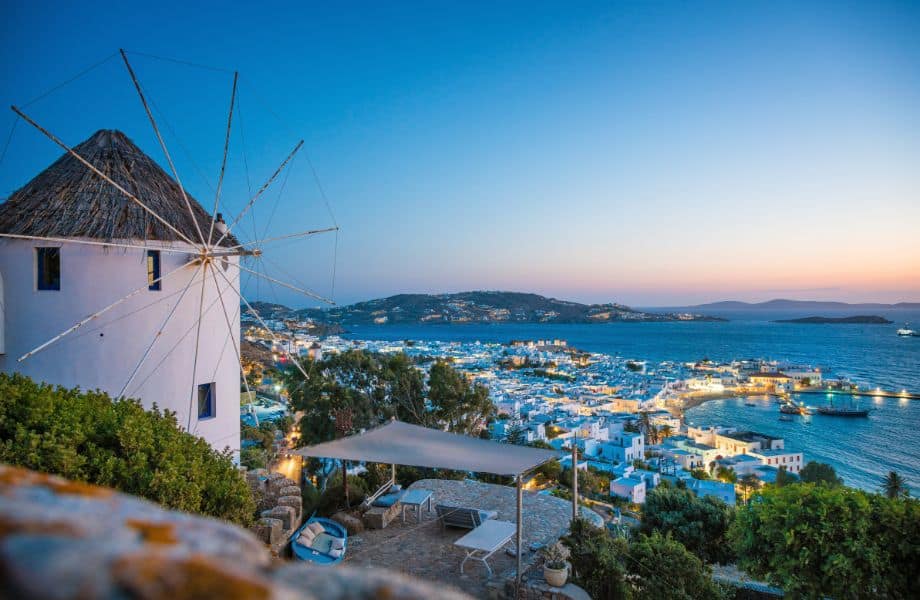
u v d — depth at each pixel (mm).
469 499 18453
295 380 31250
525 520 16250
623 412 170250
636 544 12742
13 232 15508
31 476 1484
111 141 18812
